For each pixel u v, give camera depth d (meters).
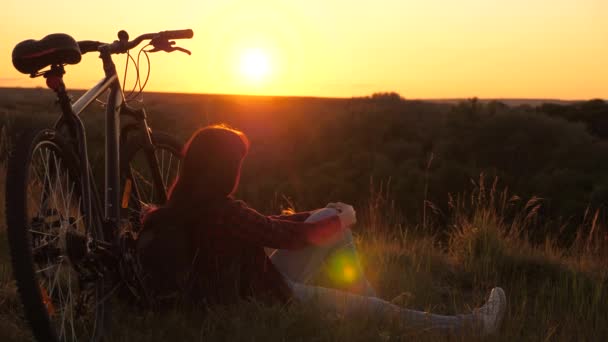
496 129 49.03
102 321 2.95
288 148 47.66
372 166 42.12
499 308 3.39
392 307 3.30
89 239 2.71
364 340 3.04
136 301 3.16
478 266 4.90
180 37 3.42
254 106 61.06
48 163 2.57
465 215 5.96
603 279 4.64
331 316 3.22
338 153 47.75
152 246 3.09
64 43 2.59
